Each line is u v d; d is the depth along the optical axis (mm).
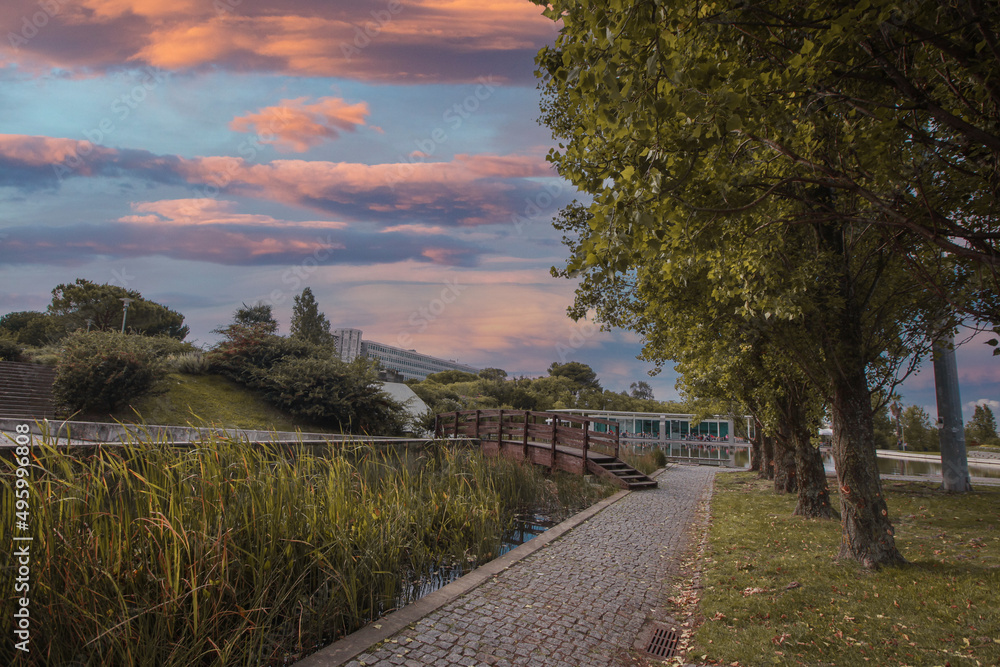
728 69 3748
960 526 8766
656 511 10617
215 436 4918
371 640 4012
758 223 4703
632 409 54188
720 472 21328
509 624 4500
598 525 8906
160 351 26875
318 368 25203
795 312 5707
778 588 5461
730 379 11180
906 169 4453
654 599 5398
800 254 6684
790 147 4215
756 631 4383
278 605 3938
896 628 4309
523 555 6660
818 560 6449
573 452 15234
